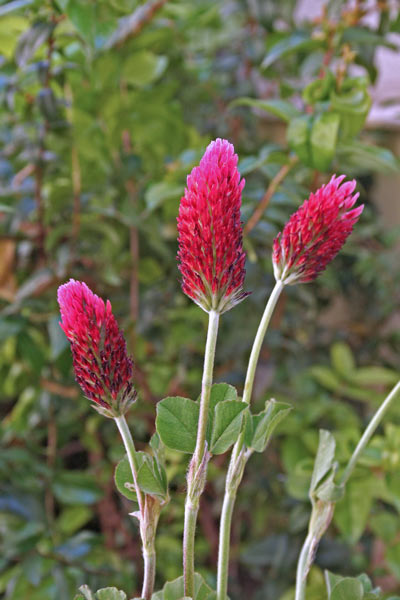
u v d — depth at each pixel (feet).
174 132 2.88
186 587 1.19
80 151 2.63
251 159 2.23
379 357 4.89
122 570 2.90
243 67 4.15
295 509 3.22
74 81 2.62
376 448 2.10
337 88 2.00
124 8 2.18
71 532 3.31
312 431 2.95
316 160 1.90
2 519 2.70
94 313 1.18
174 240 3.56
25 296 2.65
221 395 1.25
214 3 3.34
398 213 6.06
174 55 3.49
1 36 2.43
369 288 5.31
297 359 3.96
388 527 2.43
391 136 5.19
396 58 4.95
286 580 3.26
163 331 3.74
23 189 2.77
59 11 2.14
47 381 3.01
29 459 2.68
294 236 1.20
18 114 2.73
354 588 1.36
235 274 1.15
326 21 2.43
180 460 2.93
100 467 3.54
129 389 1.20
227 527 1.23
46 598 2.48
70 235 3.00
